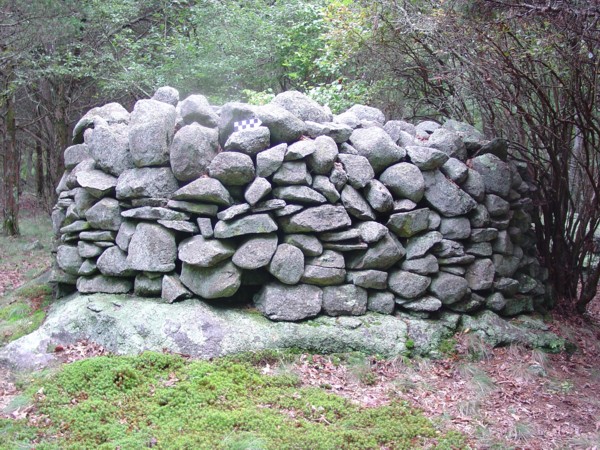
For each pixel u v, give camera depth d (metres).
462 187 5.20
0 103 12.05
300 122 4.71
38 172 17.72
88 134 5.18
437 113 6.94
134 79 10.80
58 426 3.38
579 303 6.20
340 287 4.75
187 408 3.62
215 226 4.51
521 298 5.56
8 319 5.40
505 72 5.51
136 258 4.56
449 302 5.01
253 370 4.13
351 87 7.50
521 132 6.04
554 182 6.08
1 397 3.80
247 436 3.31
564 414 4.05
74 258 4.96
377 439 3.43
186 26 12.39
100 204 4.72
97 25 11.22
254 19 10.84
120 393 3.76
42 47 11.42
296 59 10.07
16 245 11.63
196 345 4.23
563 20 4.73
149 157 4.56
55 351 4.36
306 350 4.45
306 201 4.60
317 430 3.44
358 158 4.82
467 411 3.96
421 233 5.00
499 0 4.99
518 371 4.64
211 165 4.48
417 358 4.64
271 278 4.75
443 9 5.49
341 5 6.80
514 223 5.66
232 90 11.29
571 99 5.55
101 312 4.50
